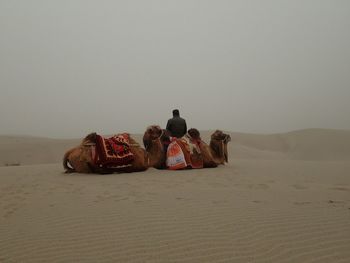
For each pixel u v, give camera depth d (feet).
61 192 22.27
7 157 98.68
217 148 38.96
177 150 35.01
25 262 11.55
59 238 13.51
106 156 31.22
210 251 11.94
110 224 14.85
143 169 33.55
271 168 36.42
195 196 19.97
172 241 12.84
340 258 11.27
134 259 11.50
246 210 16.58
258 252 11.79
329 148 104.58
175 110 40.40
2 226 15.19
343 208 16.96
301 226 14.17
